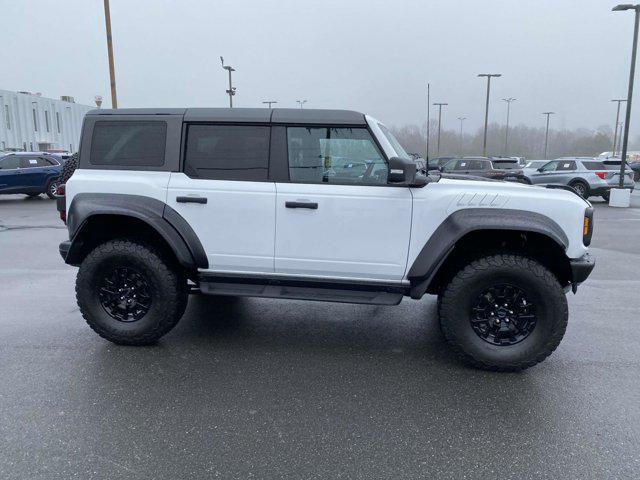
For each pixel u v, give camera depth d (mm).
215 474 2561
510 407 3268
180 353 4109
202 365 3879
